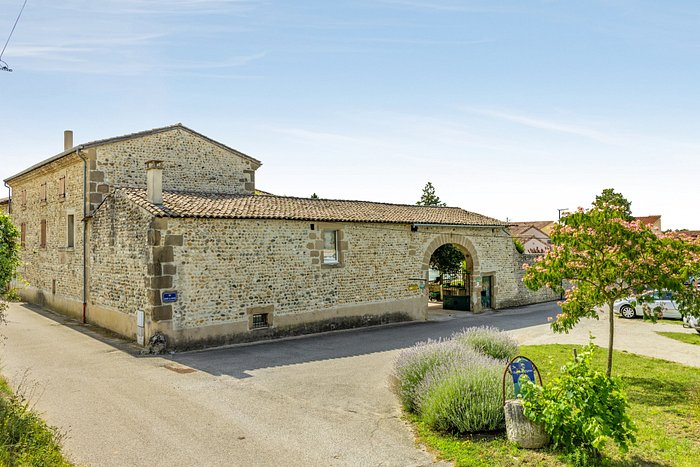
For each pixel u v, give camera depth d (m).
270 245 14.11
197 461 5.98
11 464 5.03
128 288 13.48
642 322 18.03
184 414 7.59
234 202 14.73
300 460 6.02
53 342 13.16
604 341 13.97
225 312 13.12
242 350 12.52
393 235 17.64
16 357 11.41
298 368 10.63
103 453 6.17
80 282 16.81
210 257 12.89
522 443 6.03
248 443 6.52
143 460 5.99
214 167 18.27
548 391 5.95
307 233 15.02
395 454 6.17
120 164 16.30
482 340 10.31
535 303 24.17
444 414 6.73
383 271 17.23
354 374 10.15
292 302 14.58
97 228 15.48
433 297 25.11
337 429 7.03
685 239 8.36
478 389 6.91
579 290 9.12
